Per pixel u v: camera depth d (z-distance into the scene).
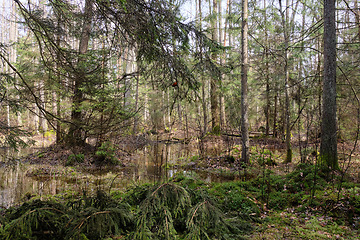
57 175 7.66
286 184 5.11
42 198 5.12
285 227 3.28
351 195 3.89
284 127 13.71
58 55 3.15
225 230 2.68
